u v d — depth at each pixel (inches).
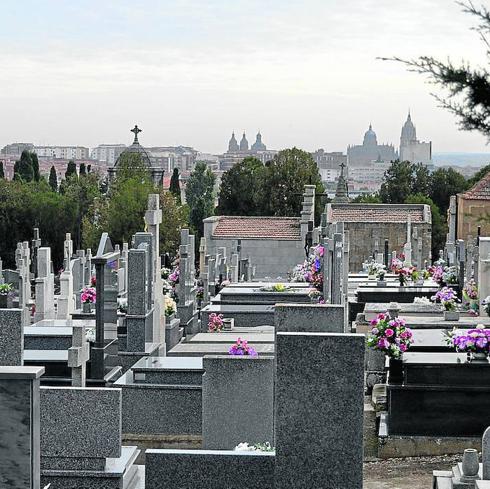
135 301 721.6
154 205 780.6
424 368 586.6
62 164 7416.3
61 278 1007.6
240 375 518.3
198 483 367.9
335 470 346.9
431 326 784.9
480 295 950.4
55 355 619.5
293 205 2812.5
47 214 2564.0
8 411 295.3
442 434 584.1
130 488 424.8
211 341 828.0
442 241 2593.5
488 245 968.9
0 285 1099.3
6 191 2586.1
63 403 418.3
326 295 976.3
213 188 3806.6
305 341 344.2
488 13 267.1
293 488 349.1
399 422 585.9
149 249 748.0
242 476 366.0
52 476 417.1
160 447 572.7
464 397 581.6
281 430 347.6
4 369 297.7
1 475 296.4
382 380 718.5
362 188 6830.7
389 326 602.2
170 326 869.8
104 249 642.8
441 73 276.1
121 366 714.2
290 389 346.0
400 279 1151.0
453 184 3095.5
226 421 520.1
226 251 1867.6
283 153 2871.6
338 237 925.8
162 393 573.9
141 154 3011.8
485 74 273.7
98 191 2706.7
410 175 3129.9
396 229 1908.2
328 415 345.4
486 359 593.0
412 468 555.5
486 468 441.1
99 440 418.6
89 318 879.7
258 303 1053.8
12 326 427.8
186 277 1018.1
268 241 1859.0
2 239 2571.4
